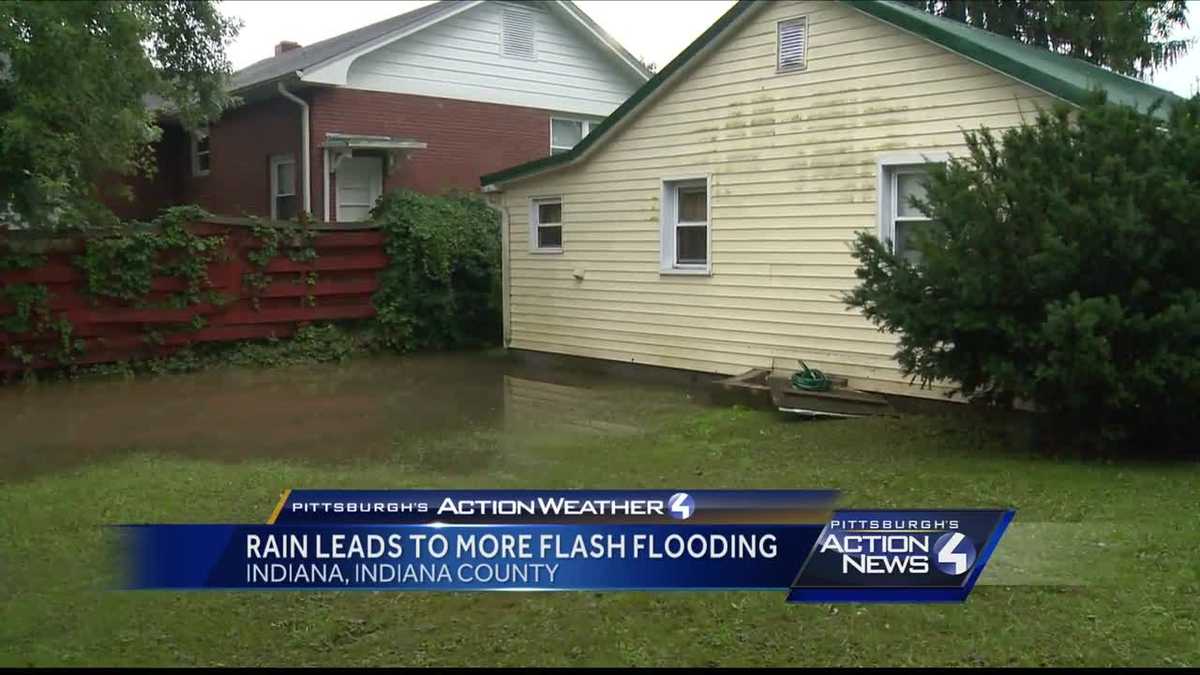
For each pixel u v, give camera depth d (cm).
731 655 435
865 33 1080
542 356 1538
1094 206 716
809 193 1145
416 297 1641
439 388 1280
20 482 778
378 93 1884
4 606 496
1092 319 692
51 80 1207
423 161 1948
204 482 744
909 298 797
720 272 1259
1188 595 485
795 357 1169
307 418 1069
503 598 505
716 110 1251
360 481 752
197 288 1455
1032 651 431
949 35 988
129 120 1303
